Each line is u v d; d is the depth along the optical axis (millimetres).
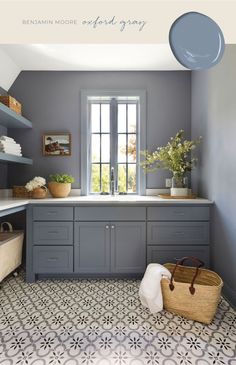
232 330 1536
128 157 2887
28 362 1269
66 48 2273
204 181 2395
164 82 2775
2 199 2352
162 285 1747
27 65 2629
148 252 2201
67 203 2191
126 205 2201
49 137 2766
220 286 1635
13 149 2357
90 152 2883
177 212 2197
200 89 2479
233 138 1785
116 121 2881
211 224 2197
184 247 2201
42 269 2213
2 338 1454
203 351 1350
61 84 2764
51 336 1473
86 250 2205
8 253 2189
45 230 2203
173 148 2482
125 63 2588
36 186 2443
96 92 2756
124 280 2275
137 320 1642
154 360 1283
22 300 1903
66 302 1874
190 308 1641
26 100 2764
